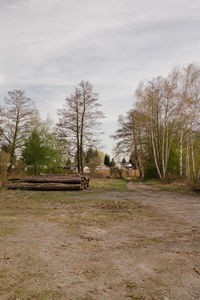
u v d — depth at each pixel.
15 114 31.67
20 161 32.50
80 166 32.56
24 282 3.25
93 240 5.29
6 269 3.66
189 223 7.00
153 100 28.95
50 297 2.86
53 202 11.62
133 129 41.22
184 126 26.58
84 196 14.38
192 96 25.28
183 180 24.89
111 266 3.83
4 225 6.50
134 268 3.75
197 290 3.07
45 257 4.19
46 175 18.83
